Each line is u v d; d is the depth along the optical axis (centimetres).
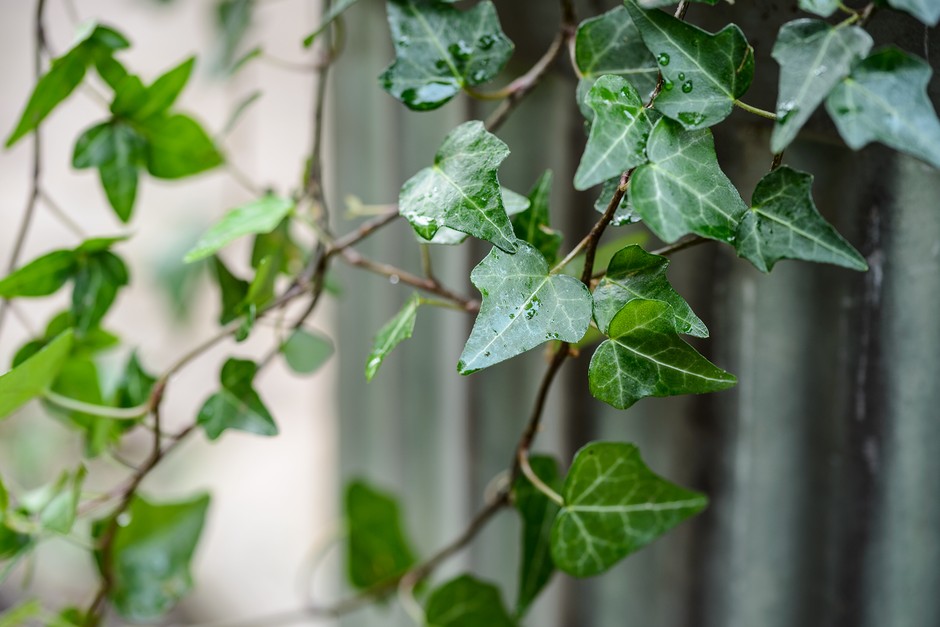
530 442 77
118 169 82
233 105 150
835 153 76
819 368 79
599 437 87
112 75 80
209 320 178
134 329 178
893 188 76
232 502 168
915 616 80
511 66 86
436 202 71
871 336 78
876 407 79
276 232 83
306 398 185
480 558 98
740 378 81
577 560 75
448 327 94
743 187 78
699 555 85
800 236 68
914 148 67
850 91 67
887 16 72
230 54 93
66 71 79
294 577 149
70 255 80
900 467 79
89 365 82
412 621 112
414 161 94
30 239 185
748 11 76
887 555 80
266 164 176
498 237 69
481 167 70
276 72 182
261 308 81
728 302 81
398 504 95
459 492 99
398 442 107
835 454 80
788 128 68
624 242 78
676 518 74
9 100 212
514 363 90
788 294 79
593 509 74
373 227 79
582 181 68
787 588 83
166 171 83
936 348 77
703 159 69
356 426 113
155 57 182
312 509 163
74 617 85
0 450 166
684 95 69
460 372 68
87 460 82
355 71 99
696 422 83
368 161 101
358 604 95
